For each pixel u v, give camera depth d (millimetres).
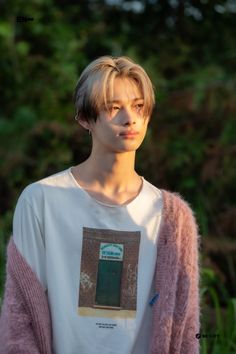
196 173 6227
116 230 3080
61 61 6824
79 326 3041
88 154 6434
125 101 2992
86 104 3016
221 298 5652
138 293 3072
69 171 3162
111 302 3059
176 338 3100
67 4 7164
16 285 3080
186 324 3131
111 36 7020
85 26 7062
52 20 7070
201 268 5113
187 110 6340
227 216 5910
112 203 3100
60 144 6379
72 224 3076
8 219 5863
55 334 3051
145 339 3096
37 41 7086
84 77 3039
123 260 3074
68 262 3066
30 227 3092
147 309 3092
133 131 3008
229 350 4645
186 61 6918
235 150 6117
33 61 6902
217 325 4879
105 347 3045
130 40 6984
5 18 7004
